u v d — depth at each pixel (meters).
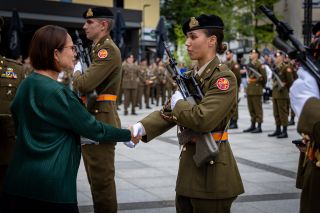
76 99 2.95
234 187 3.32
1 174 4.15
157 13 33.59
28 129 2.92
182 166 3.37
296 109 2.81
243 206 5.32
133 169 7.16
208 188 3.24
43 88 2.90
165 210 5.15
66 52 3.02
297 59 2.88
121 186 6.14
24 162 2.88
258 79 11.53
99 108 4.42
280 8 35.41
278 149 9.18
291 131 11.95
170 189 6.00
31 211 2.86
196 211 3.31
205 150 3.16
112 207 4.43
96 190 4.41
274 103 10.89
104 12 4.42
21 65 4.26
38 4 25.92
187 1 35.22
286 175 6.86
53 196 2.83
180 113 3.18
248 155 8.50
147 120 3.42
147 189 6.00
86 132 2.94
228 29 32.19
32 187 2.83
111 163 4.43
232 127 12.51
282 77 10.63
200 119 3.10
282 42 2.97
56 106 2.87
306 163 2.97
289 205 5.37
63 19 26.84
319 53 2.91
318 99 2.73
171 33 35.28
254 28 32.62
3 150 4.09
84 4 27.61
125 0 31.02
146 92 19.36
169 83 20.61
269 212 5.11
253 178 6.67
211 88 3.20
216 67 3.28
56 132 2.89
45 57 2.98
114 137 3.12
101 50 4.31
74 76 4.40
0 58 4.14
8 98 4.11
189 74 3.47
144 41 32.47
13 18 19.39
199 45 3.31
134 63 17.84
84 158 4.46
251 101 11.68
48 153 2.85
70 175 2.92
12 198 2.89
